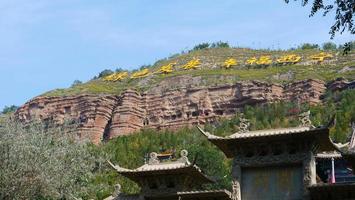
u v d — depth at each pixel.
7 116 64.94
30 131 64.94
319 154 60.00
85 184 70.56
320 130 42.97
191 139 172.50
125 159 150.00
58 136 69.81
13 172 57.59
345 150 44.56
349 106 158.38
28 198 58.53
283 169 44.62
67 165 66.06
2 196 57.00
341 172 61.75
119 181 105.12
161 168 48.03
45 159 61.84
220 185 80.25
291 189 43.81
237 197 44.75
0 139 59.19
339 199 42.03
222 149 47.22
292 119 177.25
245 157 45.81
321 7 27.44
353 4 26.95
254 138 44.84
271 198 44.19
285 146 44.72
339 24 27.27
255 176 45.31
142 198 48.66
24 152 59.31
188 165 47.34
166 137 178.38
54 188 60.66
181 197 46.16
